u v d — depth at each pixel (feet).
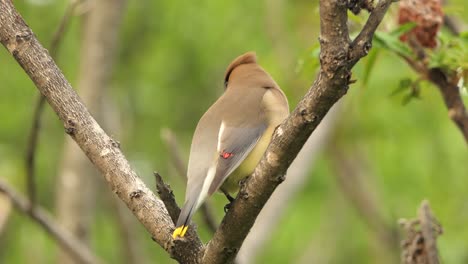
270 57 50.31
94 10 42.83
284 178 19.70
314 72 27.94
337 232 57.72
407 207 53.78
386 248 55.52
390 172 54.75
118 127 49.52
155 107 56.85
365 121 53.88
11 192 33.19
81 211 41.47
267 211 43.16
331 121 46.88
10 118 53.21
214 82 56.34
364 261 57.36
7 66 54.03
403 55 26.73
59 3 51.03
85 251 35.45
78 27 51.37
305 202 58.39
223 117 25.07
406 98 27.55
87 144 20.93
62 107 20.85
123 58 56.39
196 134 24.89
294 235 57.82
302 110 18.86
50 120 54.70
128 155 55.21
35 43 20.84
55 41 28.09
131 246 47.42
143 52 56.59
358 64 28.09
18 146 52.70
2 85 53.98
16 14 20.85
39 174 54.24
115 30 42.98
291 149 19.30
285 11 52.90
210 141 24.40
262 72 27.40
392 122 53.26
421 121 52.90
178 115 57.16
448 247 45.19
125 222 47.39
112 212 49.67
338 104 47.67
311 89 18.76
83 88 42.32
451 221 48.29
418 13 26.58
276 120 25.30
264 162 19.60
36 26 51.44
